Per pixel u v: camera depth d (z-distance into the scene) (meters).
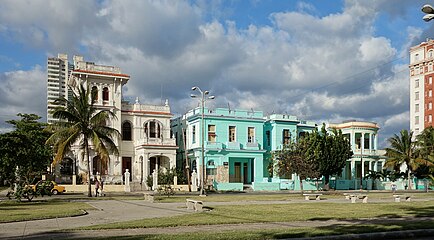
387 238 12.03
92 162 53.41
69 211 19.72
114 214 19.16
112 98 55.75
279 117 63.56
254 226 14.20
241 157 60.16
